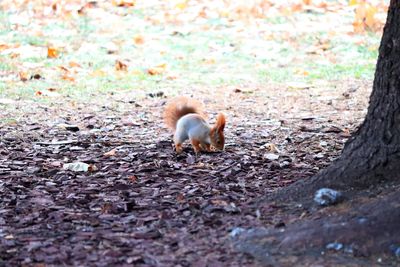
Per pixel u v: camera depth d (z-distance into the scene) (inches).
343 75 766.5
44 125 574.2
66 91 695.7
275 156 480.4
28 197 399.9
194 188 409.1
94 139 534.0
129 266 308.5
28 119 593.0
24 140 529.3
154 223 356.2
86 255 319.6
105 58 813.2
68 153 496.1
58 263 312.5
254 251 319.6
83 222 359.9
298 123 582.9
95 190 410.6
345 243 315.6
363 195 354.6
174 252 322.0
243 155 485.7
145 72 773.9
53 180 433.4
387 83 366.0
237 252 320.2
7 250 325.7
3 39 854.5
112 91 701.3
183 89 713.6
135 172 446.9
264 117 604.7
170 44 866.1
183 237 338.3
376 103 371.6
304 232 325.7
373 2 971.3
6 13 930.7
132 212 373.1
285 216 353.7
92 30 897.5
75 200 393.4
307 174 434.6
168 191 405.4
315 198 358.6
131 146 512.7
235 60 823.1
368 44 865.5
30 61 793.6
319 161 470.9
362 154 370.3
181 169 452.1
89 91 698.2
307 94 693.3
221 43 869.8
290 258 311.9
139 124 581.6
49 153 496.1
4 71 757.3
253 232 334.6
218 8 967.6
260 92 703.1
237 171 444.1
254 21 933.2
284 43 869.2
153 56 828.6
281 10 957.2
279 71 781.9
